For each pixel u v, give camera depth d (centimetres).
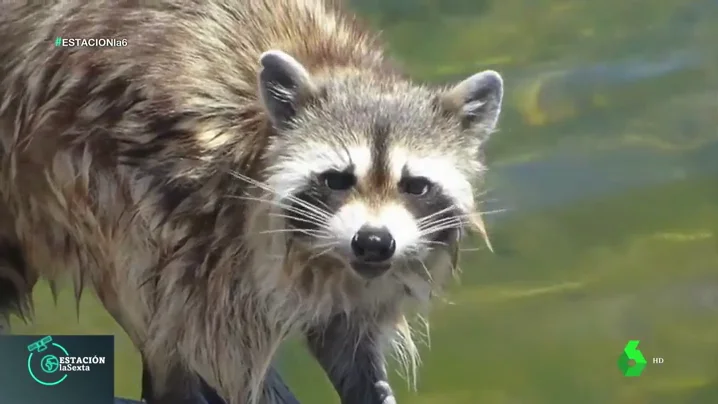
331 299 659
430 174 626
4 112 718
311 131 634
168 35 691
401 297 669
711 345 1045
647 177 1114
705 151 1128
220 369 695
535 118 1131
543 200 1086
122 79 685
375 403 691
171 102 672
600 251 1080
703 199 1108
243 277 669
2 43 720
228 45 688
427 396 1008
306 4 721
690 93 1150
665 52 1166
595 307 1057
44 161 709
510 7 1169
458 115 654
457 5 1159
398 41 1137
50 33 707
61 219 721
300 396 950
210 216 668
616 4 1180
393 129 629
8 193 732
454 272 664
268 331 677
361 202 614
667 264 1077
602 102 1146
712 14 1171
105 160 690
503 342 1042
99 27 700
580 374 1028
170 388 732
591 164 1115
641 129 1138
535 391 1022
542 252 1070
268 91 638
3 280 765
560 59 1159
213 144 662
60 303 902
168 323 699
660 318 1059
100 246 713
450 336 1035
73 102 695
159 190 677
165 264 687
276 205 631
